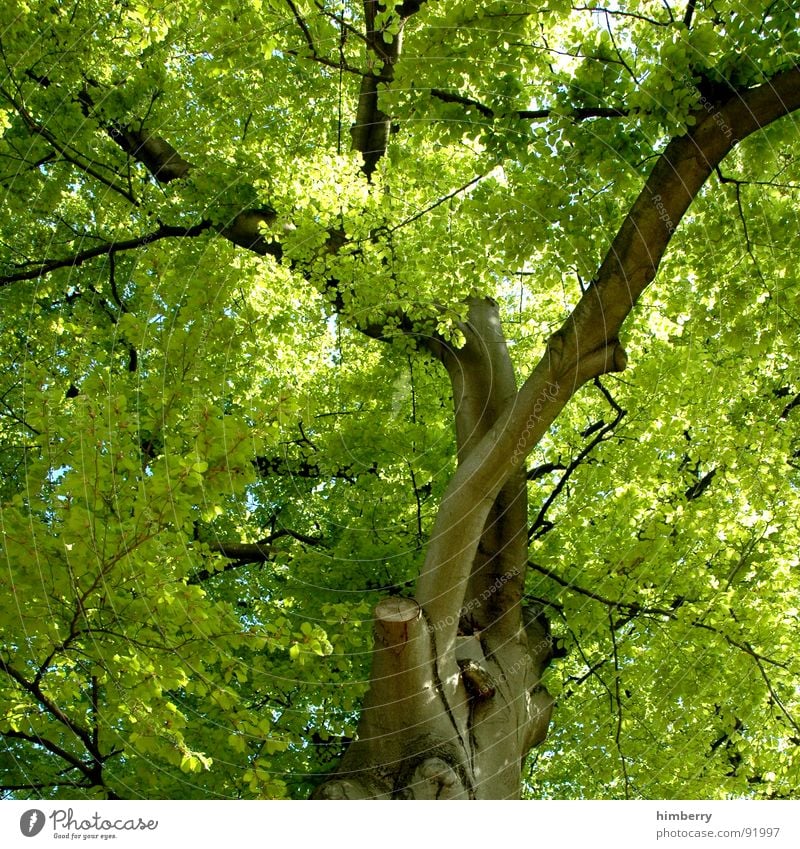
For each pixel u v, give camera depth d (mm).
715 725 7066
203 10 6527
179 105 7992
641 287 5270
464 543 5379
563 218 5762
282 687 6242
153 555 4102
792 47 5062
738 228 6098
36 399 4602
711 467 8023
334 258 6316
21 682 4355
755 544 6801
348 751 5332
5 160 7676
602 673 7234
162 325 5113
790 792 6676
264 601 7777
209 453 4141
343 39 6176
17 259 9008
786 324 6020
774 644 6410
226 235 7750
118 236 8344
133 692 4160
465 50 5559
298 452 8672
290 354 8516
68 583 4086
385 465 7539
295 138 8266
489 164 5984
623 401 7617
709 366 6973
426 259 6371
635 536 6723
